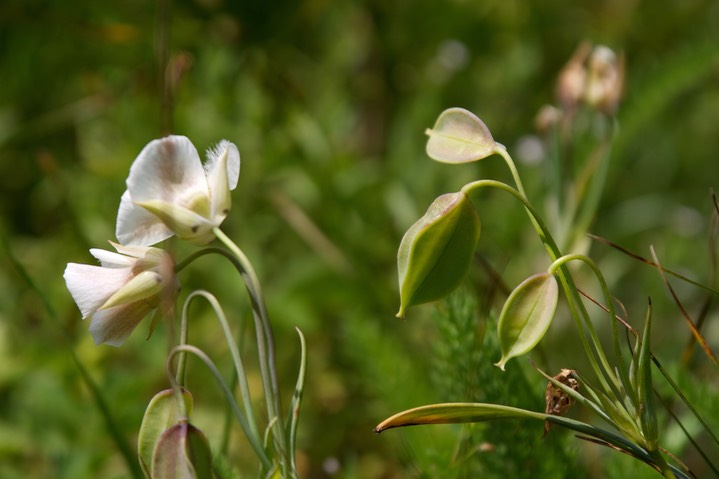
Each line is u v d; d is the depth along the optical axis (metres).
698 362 0.82
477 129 0.55
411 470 0.65
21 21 1.14
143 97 1.09
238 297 0.95
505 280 0.95
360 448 0.84
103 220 1.04
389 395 0.67
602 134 0.74
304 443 0.85
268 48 1.14
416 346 0.84
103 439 0.76
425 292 0.55
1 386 0.83
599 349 0.56
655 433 0.55
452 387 0.64
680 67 1.03
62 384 0.82
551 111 0.76
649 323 0.55
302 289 0.93
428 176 1.12
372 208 1.07
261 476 0.57
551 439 0.63
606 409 0.56
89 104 1.13
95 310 0.56
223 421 0.84
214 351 0.92
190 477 0.55
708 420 0.65
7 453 0.77
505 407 0.56
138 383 0.77
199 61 1.12
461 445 0.63
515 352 0.54
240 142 1.06
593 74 0.74
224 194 0.56
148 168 0.55
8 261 1.04
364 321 0.69
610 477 0.64
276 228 1.04
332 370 0.90
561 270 0.55
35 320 0.99
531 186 1.08
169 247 0.71
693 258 1.12
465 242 0.54
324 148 1.10
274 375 0.56
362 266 0.95
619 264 1.02
